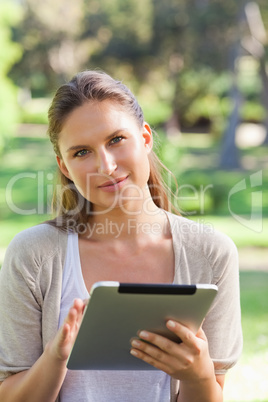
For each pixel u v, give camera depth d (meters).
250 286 10.99
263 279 11.62
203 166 36.06
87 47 47.72
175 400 2.59
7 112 26.80
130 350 2.34
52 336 2.57
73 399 2.53
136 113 2.58
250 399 5.84
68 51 48.25
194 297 2.17
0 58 26.08
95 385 2.54
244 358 7.01
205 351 2.27
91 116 2.48
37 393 2.41
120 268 2.64
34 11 47.78
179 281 2.63
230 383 6.28
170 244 2.69
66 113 2.50
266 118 48.25
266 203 22.83
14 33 47.75
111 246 2.64
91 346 2.29
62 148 2.55
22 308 2.57
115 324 2.22
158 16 40.59
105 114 2.48
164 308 2.18
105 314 2.17
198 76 46.66
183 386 2.42
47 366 2.35
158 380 2.57
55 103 2.54
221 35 37.91
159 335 2.26
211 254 2.67
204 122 58.94
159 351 2.26
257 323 8.48
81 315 2.31
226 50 38.69
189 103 49.28
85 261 2.62
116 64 45.59
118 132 2.48
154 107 48.22
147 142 2.69
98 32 45.12
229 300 2.70
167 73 46.81
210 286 2.16
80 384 2.54
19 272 2.57
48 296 2.58
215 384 2.41
